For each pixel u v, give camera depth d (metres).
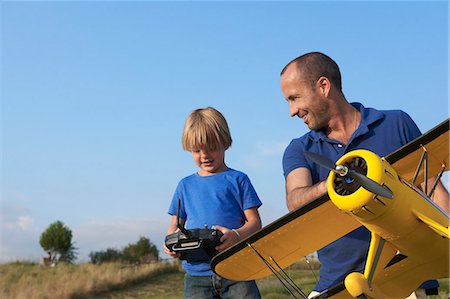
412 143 3.87
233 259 4.42
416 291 4.48
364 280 3.76
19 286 21.73
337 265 4.51
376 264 3.82
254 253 4.43
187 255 4.54
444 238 3.77
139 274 23.94
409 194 3.58
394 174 3.56
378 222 3.59
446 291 7.73
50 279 22.67
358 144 4.39
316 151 4.51
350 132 4.46
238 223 4.80
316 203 4.02
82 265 26.66
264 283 13.11
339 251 4.48
